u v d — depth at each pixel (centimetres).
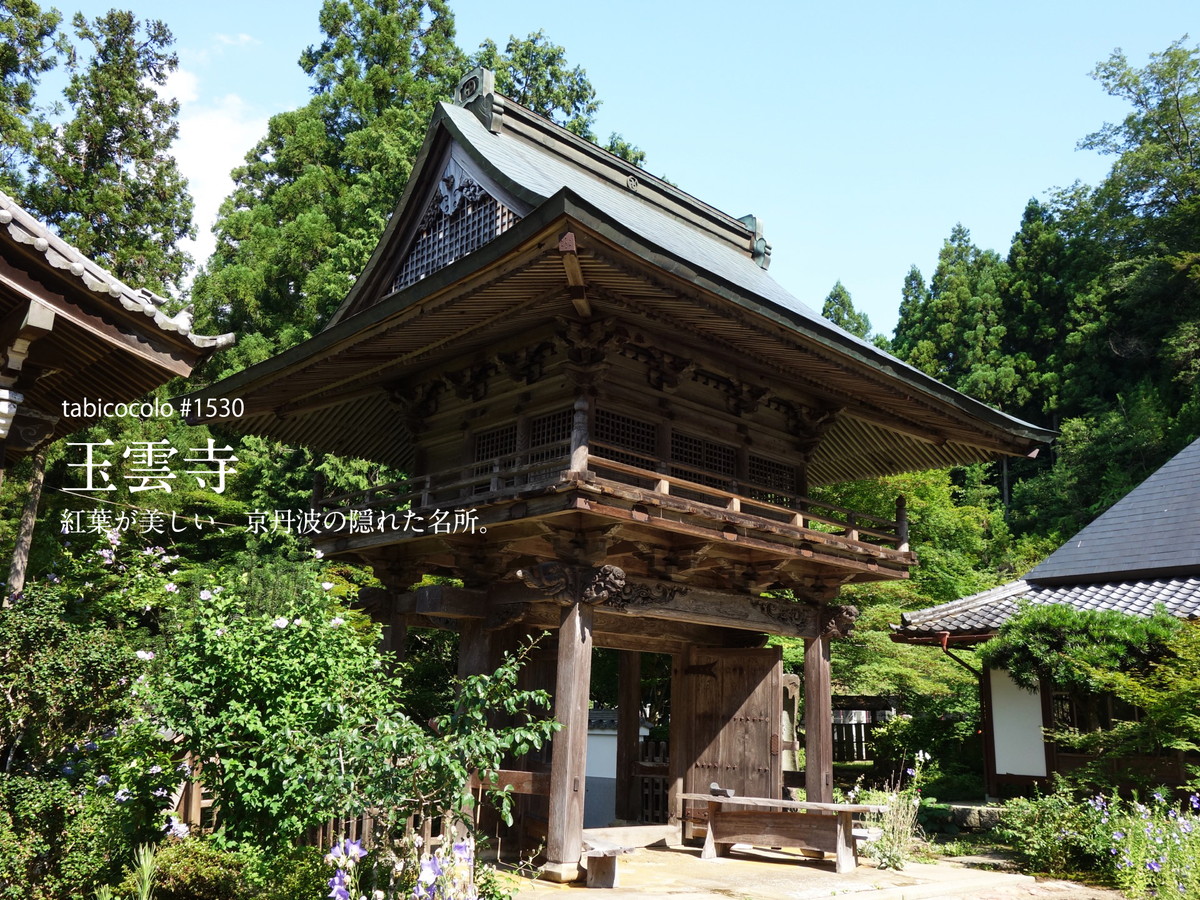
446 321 998
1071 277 4875
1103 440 3969
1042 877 1107
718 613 1181
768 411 1315
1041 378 4650
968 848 1316
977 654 1481
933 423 1309
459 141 1225
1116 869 1064
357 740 616
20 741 677
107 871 650
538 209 766
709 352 1170
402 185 2722
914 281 5891
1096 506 3744
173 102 2470
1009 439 1297
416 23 3288
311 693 721
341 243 2742
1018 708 1553
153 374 774
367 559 1312
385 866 585
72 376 823
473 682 673
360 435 1477
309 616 786
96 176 2295
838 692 2211
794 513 1159
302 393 1246
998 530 3703
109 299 665
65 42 2355
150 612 1078
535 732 681
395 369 1226
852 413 1386
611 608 1052
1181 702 1198
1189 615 1405
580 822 948
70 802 638
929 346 5028
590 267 857
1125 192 4722
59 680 659
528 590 1090
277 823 696
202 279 2752
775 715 1230
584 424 928
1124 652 1330
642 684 2061
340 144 3141
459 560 1148
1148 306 4328
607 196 1452
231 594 791
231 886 652
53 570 990
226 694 726
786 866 1109
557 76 3039
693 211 1730
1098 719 1455
